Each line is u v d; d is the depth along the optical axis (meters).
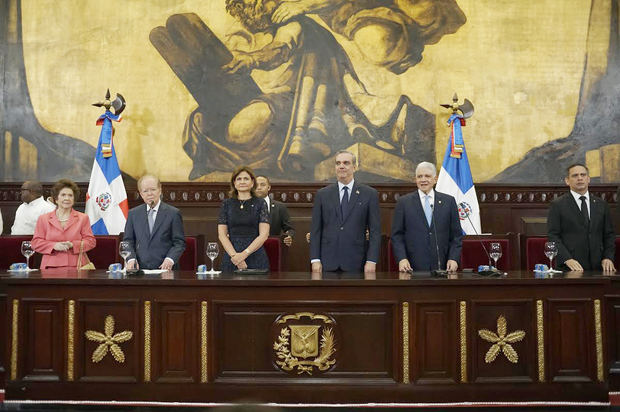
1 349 3.83
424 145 7.37
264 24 7.42
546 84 7.40
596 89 7.39
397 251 4.42
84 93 7.34
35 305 3.49
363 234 4.45
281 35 7.42
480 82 7.40
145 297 3.47
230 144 7.34
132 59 7.36
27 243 4.19
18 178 7.29
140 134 7.32
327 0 7.43
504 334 3.48
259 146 7.34
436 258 4.44
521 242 5.22
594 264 4.57
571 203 4.65
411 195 4.58
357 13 7.44
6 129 7.30
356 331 3.46
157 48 7.37
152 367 3.45
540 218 7.25
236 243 4.28
